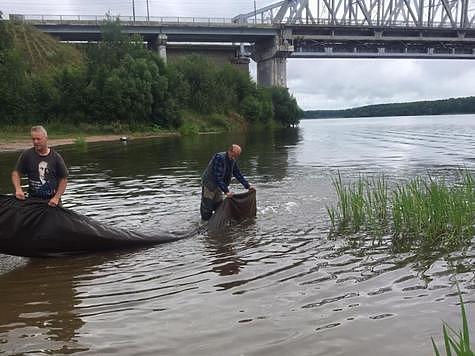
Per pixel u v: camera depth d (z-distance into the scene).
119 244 7.58
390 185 13.52
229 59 100.31
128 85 58.03
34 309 5.25
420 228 8.00
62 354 4.22
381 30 106.50
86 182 15.62
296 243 7.71
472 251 6.85
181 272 6.41
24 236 7.04
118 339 4.48
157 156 26.11
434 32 111.50
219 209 9.32
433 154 24.14
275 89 86.56
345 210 9.53
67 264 6.95
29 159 7.15
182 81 68.50
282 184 14.40
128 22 87.50
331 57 108.69
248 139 44.97
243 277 6.12
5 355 4.22
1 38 56.88
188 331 4.59
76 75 56.78
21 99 51.66
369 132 54.88
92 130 54.72
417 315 4.75
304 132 61.41
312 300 5.26
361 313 4.86
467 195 8.76
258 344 4.27
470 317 4.65
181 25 91.00
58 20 84.00
